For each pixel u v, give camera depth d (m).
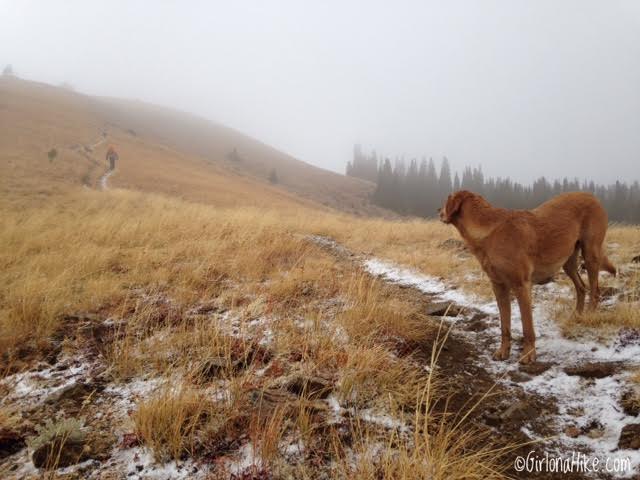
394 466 2.14
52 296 4.88
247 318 4.61
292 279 5.93
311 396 2.99
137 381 3.33
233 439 2.52
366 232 11.87
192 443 2.42
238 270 6.62
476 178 135.38
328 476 2.21
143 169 42.41
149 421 2.52
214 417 2.69
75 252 6.96
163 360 3.57
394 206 101.75
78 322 4.54
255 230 9.79
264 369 3.41
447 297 5.60
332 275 6.31
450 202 3.90
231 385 3.01
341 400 2.95
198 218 11.40
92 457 2.42
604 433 2.53
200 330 4.13
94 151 44.91
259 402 2.81
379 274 7.26
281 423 2.64
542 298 5.04
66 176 29.34
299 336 3.99
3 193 19.11
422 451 2.37
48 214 11.36
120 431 2.65
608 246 7.36
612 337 3.62
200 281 6.00
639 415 2.56
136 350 3.80
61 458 2.38
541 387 3.15
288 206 43.59
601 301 4.58
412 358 3.76
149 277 6.13
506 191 120.00
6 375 3.42
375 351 3.44
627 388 2.86
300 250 8.42
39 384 3.31
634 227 9.34
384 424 2.69
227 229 9.73
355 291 5.26
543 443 2.53
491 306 5.02
